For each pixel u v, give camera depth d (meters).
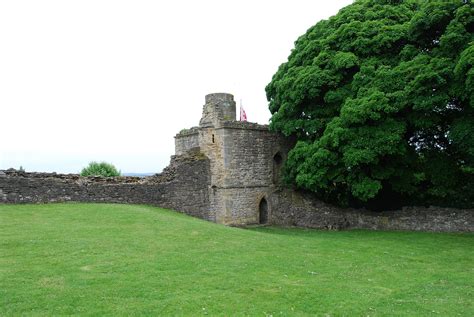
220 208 29.06
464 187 23.66
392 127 22.09
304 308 10.38
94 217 19.22
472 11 19.88
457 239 21.69
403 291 12.45
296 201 30.05
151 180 26.31
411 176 24.38
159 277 11.80
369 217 26.61
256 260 14.70
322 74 25.70
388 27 24.62
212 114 29.59
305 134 28.50
